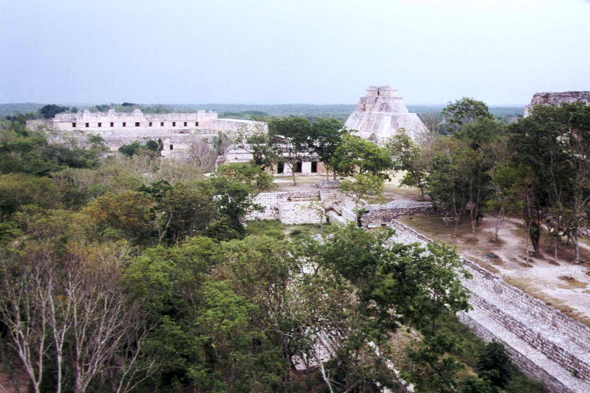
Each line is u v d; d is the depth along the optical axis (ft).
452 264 77.46
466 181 131.23
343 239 81.25
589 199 114.21
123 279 78.07
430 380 69.67
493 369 81.97
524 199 115.96
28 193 131.34
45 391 75.20
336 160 186.29
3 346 77.15
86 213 116.06
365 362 74.69
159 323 82.48
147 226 118.32
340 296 77.56
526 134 119.55
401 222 148.66
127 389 72.18
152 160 231.09
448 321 102.12
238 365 74.43
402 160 170.30
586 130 113.80
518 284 100.68
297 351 82.43
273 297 82.74
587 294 95.35
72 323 72.54
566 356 80.33
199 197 128.98
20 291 71.46
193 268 85.40
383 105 283.18
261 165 199.31
